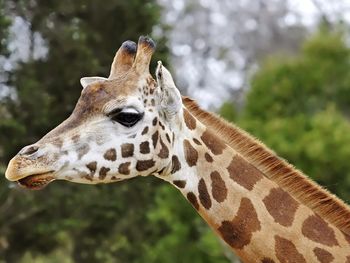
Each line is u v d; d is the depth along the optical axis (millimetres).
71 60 25219
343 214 9641
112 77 9719
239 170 9758
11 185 24141
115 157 9414
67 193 24812
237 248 9672
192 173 9766
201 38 55969
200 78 54062
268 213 9602
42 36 25297
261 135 22391
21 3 25109
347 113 25312
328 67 24812
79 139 9328
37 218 25156
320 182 21250
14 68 25062
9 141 24484
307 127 22234
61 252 30422
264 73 24453
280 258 9516
